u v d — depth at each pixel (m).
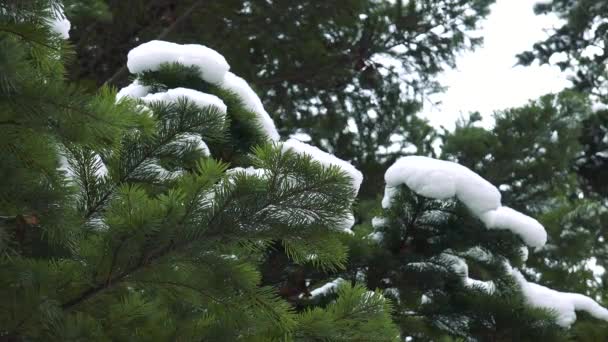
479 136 8.82
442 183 4.82
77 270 2.00
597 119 13.00
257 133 4.20
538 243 4.98
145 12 9.93
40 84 1.71
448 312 5.20
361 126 11.74
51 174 1.87
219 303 2.09
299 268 4.70
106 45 9.83
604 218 7.45
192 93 3.58
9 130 1.79
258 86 10.96
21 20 1.73
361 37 11.32
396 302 5.22
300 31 10.73
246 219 1.95
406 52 11.76
